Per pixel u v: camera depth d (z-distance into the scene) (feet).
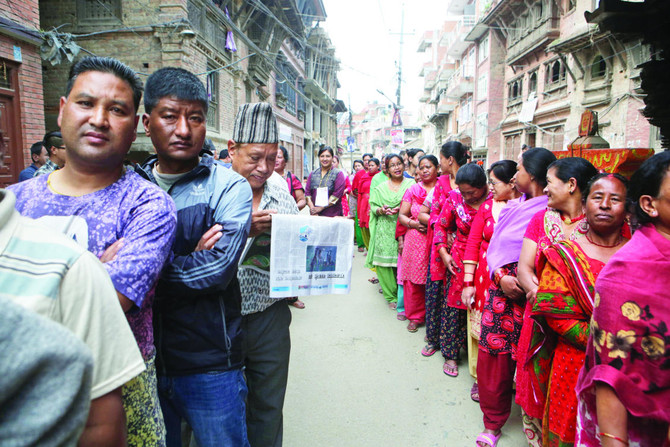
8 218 2.59
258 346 7.18
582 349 6.00
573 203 6.98
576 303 5.91
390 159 16.90
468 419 9.87
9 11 19.36
